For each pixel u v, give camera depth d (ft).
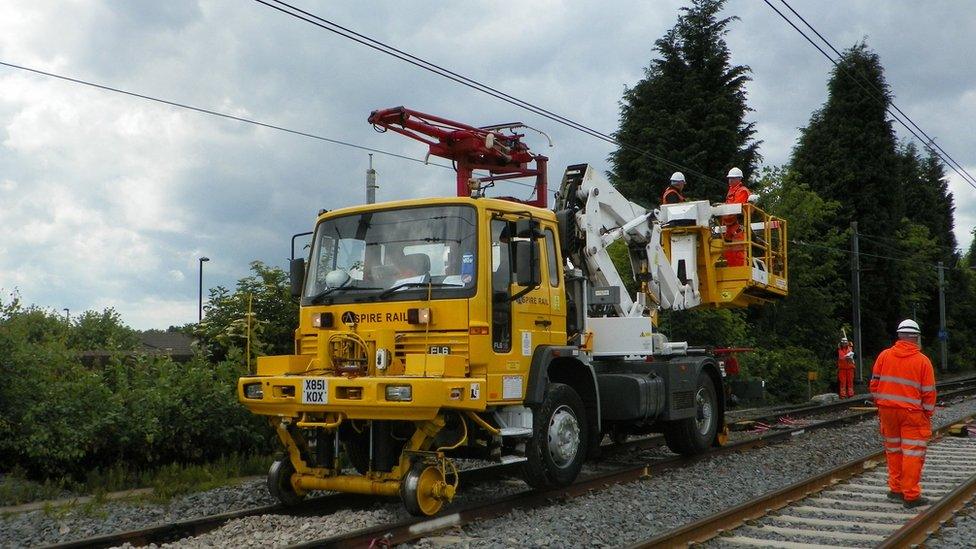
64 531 24.57
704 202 46.16
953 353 180.24
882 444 45.80
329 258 28.99
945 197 232.53
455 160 43.16
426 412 24.39
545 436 28.78
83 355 39.73
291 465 28.17
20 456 32.73
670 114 108.58
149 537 23.22
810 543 22.81
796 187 101.55
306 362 28.30
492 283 26.78
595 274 37.96
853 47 147.84
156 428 33.86
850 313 138.10
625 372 37.04
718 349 49.32
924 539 23.12
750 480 33.50
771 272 49.44
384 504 28.37
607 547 22.81
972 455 39.68
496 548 22.02
